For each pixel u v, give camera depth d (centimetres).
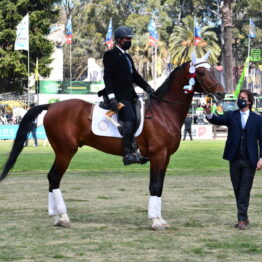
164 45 10981
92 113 1279
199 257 980
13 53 6925
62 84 6438
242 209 1227
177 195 1709
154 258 973
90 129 1273
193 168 2580
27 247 1052
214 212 1416
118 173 2372
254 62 9769
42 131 4888
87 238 1128
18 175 2300
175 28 10188
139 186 1933
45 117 1300
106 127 1263
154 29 7206
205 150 3556
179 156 3136
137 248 1043
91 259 966
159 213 1236
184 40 9981
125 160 1249
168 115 1263
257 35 10412
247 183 1228
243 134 1234
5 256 985
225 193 1753
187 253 1006
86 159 3019
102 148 1282
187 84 1258
